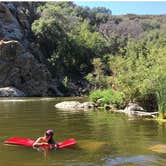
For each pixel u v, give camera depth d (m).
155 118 23.12
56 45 86.94
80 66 88.62
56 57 83.75
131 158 11.95
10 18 79.12
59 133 17.12
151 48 31.61
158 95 23.05
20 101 44.34
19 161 11.64
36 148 13.52
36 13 98.19
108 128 18.72
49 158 11.99
